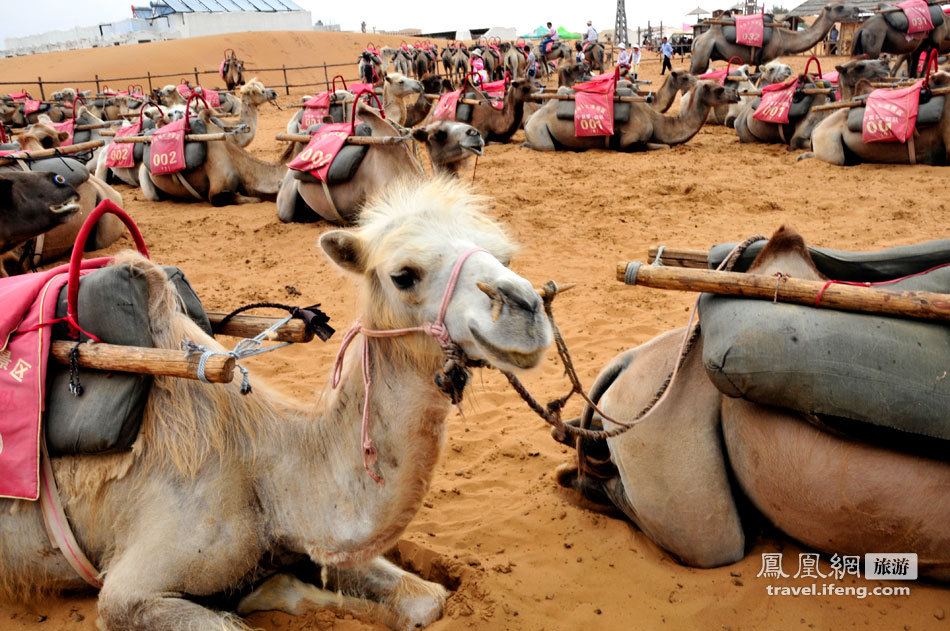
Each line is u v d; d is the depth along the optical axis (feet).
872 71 67.67
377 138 35.63
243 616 11.93
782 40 107.14
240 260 34.47
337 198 36.78
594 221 38.40
